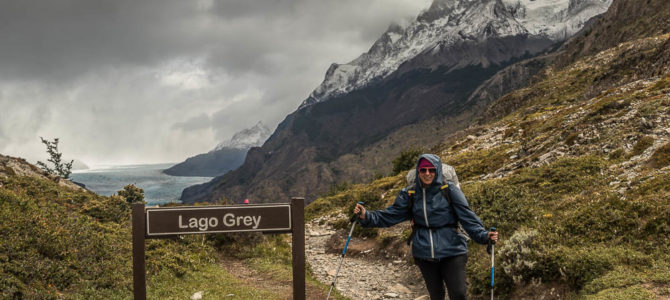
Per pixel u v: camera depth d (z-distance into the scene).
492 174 22.58
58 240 8.03
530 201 13.19
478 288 9.24
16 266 6.66
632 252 7.75
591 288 7.02
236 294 8.84
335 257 17.09
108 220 12.51
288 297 9.06
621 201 9.84
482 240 4.77
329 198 39.59
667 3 78.69
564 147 20.08
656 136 15.70
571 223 9.85
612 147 16.94
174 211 5.08
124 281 7.87
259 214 5.29
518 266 8.52
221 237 13.80
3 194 9.24
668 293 6.09
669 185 9.77
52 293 6.49
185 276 9.59
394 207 5.28
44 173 20.86
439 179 5.04
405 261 13.90
